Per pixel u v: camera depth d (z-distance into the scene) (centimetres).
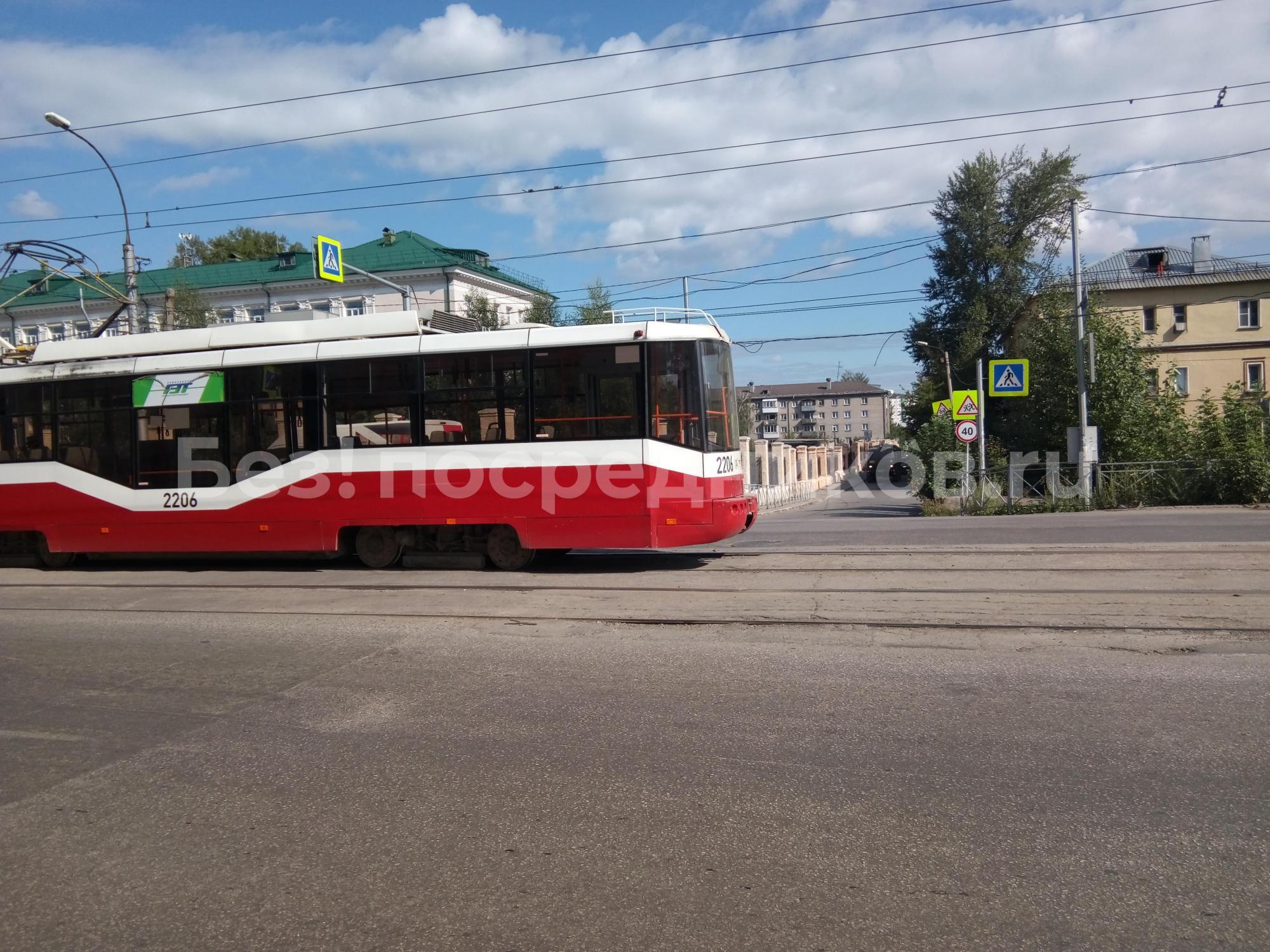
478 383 1136
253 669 708
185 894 359
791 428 12838
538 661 699
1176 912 322
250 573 1228
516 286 5328
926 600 870
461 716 571
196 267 5153
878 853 373
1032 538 1341
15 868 388
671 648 724
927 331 5206
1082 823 395
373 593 1023
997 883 345
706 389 1099
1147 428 2459
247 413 1218
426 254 4888
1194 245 4566
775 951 304
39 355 1321
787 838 389
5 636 877
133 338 1286
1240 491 2084
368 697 619
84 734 564
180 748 532
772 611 844
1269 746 475
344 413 1181
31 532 1339
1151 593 867
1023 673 622
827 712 553
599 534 1098
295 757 509
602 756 494
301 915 339
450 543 1177
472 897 347
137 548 1262
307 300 4969
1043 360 2712
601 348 1102
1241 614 769
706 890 347
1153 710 537
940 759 472
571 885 355
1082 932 311
